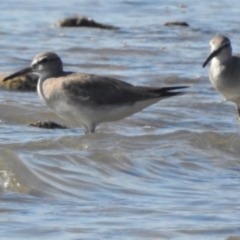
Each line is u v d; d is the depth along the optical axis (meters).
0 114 18.34
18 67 23.77
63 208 12.63
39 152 15.20
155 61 25.34
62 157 14.74
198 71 24.00
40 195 13.16
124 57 25.88
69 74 17.05
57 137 16.14
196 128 18.30
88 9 35.03
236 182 14.49
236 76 19.27
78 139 16.20
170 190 13.82
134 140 16.50
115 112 16.56
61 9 34.47
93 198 13.23
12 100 19.41
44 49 26.38
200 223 12.17
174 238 11.56
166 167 15.02
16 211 12.38
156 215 12.48
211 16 34.28
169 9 35.75
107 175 14.38
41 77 16.97
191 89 21.89
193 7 36.25
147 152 15.69
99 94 16.42
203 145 16.53
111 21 32.75
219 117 19.41
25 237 11.38
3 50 25.92
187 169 15.06
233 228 11.99
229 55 19.33
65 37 28.58
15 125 17.75
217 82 19.41
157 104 19.83
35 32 29.14
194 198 13.42
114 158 15.01
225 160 15.72
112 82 16.64
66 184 13.71
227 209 12.90
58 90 16.48
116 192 13.58
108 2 36.69
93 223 12.02
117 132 17.19
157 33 30.09
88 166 14.62
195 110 19.75
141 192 13.66
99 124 17.61
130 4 36.41
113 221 12.14
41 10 33.84
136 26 31.56
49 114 18.58
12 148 15.43
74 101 16.41
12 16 32.09
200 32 30.55
